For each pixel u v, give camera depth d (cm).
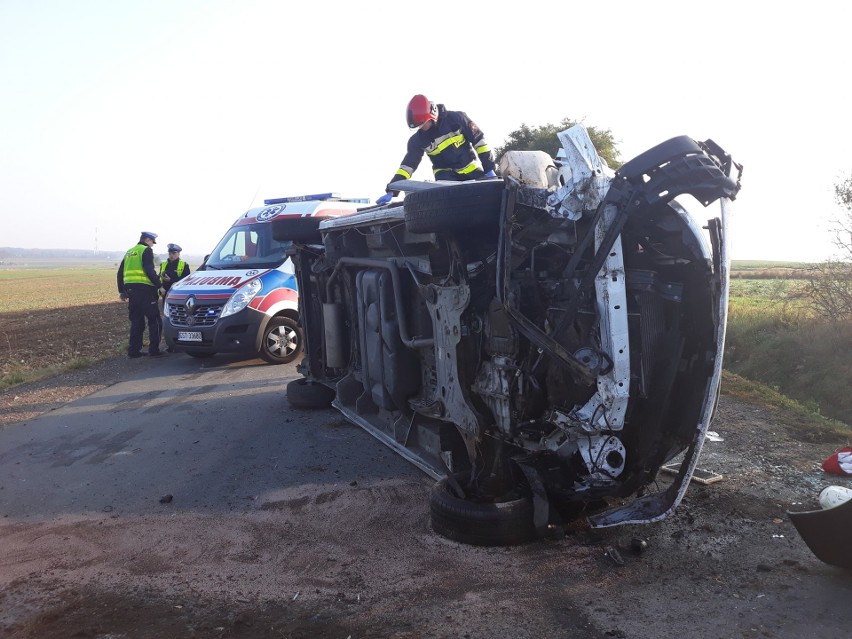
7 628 345
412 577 382
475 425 441
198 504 518
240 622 341
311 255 808
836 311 895
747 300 1316
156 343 1285
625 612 333
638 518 383
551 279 404
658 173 358
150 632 334
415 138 670
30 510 519
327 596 367
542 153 419
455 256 450
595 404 371
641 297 377
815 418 638
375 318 606
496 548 410
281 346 1130
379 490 525
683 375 388
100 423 779
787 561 374
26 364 1392
